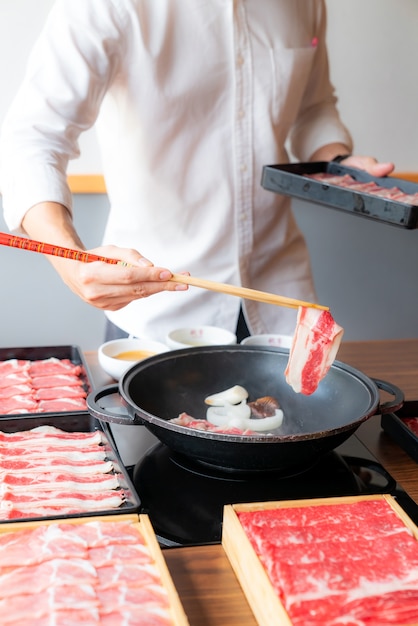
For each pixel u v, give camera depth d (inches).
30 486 51.8
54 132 69.2
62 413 61.2
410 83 132.2
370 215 76.3
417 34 129.3
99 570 42.6
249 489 53.9
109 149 81.6
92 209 123.3
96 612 39.0
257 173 83.7
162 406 61.0
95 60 70.8
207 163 80.5
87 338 130.3
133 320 83.9
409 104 133.5
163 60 75.2
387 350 85.0
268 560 42.9
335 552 44.3
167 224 81.5
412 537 46.4
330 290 140.9
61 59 69.4
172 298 82.6
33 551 43.4
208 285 53.2
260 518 47.2
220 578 44.9
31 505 49.4
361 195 76.4
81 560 43.0
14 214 66.0
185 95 77.0
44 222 62.8
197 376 64.2
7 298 124.9
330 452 59.6
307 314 55.2
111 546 44.6
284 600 40.3
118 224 83.2
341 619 39.1
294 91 84.5
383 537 46.3
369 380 59.6
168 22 74.2
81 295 58.5
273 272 89.5
